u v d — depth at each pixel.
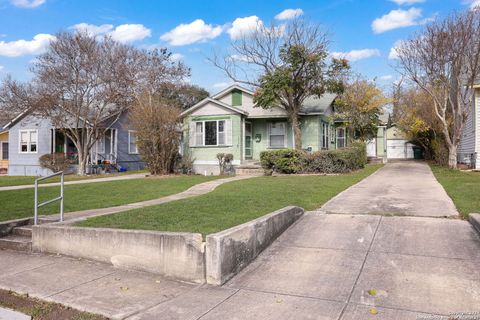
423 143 32.41
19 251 7.26
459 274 5.24
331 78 22.36
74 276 5.79
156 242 5.82
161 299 4.91
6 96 22.67
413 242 6.47
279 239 7.01
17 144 28.81
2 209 10.26
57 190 14.74
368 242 6.58
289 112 22.61
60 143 28.84
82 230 6.61
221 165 21.50
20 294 5.16
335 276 5.39
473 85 19.11
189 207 9.02
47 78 22.41
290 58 21.50
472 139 21.08
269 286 5.22
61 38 22.42
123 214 8.33
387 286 5.00
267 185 13.47
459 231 6.88
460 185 12.50
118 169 28.12
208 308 4.61
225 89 24.36
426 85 22.00
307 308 4.52
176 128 21.23
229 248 5.54
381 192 11.42
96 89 23.80
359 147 22.38
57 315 4.53
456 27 18.47
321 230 7.35
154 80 29.34
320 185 13.16
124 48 24.66
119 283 5.49
